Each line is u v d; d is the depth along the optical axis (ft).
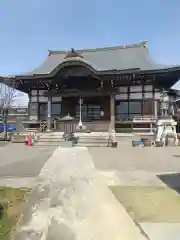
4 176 37.93
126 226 20.81
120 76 100.73
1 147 69.97
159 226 20.71
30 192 29.68
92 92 103.09
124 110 105.81
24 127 108.78
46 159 51.26
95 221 21.85
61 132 88.58
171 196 28.35
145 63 114.93
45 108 113.09
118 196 28.48
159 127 79.30
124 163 47.06
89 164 46.11
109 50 127.54
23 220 22.12
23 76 105.29
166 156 53.98
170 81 107.45
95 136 78.64
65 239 18.76
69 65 99.40
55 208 24.80
